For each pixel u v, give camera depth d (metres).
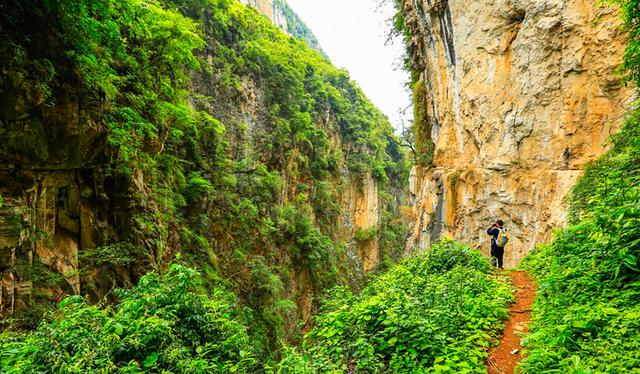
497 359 4.20
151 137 14.05
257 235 26.36
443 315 4.93
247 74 31.31
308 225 34.25
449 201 16.95
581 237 5.86
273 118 33.62
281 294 27.02
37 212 8.55
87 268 10.12
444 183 17.69
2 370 3.78
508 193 13.66
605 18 10.60
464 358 4.00
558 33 11.91
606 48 10.56
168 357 4.27
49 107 7.61
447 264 8.70
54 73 7.48
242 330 5.66
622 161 7.24
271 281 23.95
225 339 5.32
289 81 37.16
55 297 8.41
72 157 8.67
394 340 4.25
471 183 15.67
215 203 22.67
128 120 11.26
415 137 23.53
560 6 11.81
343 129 54.66
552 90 12.16
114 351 4.22
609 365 2.85
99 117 8.94
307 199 38.72
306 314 32.19
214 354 5.04
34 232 8.22
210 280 18.19
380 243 60.25
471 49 15.75
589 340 3.33
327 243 36.94
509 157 13.70
